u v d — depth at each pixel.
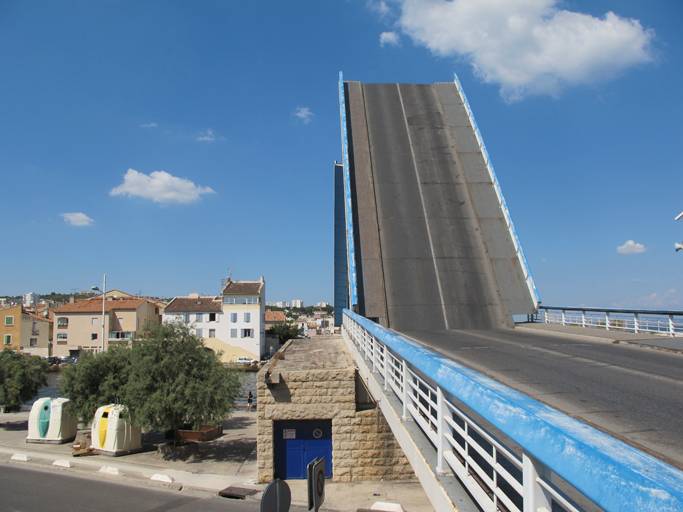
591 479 2.14
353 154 23.66
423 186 22.53
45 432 24.69
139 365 20.81
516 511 3.13
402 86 27.33
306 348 22.95
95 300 70.44
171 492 15.97
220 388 20.92
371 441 15.85
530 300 19.17
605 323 17.61
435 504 4.92
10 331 68.56
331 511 13.45
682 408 5.90
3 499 15.04
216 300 71.44
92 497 15.32
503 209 21.41
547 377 8.09
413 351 6.44
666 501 1.74
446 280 19.56
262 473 16.02
